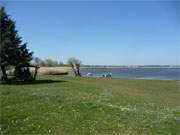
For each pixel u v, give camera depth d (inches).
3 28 1824.6
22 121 541.3
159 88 1706.4
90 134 490.6
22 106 654.5
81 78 2514.8
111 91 1406.3
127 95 1258.6
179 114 697.0
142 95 1296.8
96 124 542.0
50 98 764.0
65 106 659.4
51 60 4692.4
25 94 828.6
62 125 529.7
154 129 523.8
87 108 650.2
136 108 813.2
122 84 1942.7
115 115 609.3
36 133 488.1
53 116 580.1
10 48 1804.9
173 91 1544.0
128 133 499.5
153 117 613.0
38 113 597.9
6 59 1825.8
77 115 591.5
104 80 2333.9
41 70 3545.8
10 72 2319.1
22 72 2065.7
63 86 1572.3
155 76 4035.4
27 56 1909.4
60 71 3656.5
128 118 593.3
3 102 694.5
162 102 1054.4
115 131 508.7
